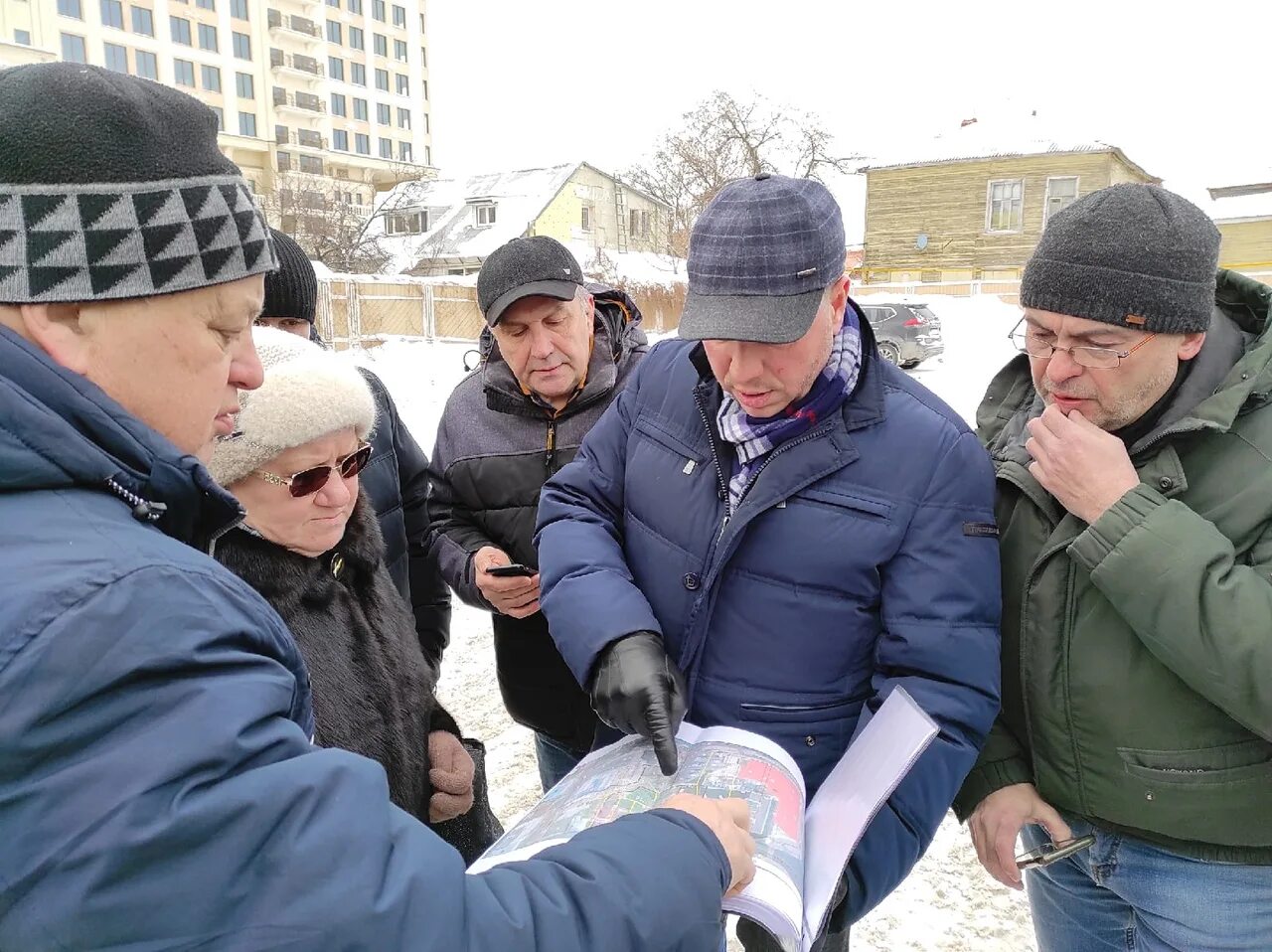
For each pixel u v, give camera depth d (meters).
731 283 1.39
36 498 0.78
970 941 2.38
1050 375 1.45
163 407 0.87
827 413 1.50
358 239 29.00
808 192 1.43
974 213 27.30
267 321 2.13
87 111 0.79
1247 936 1.47
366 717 1.50
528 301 2.19
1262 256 27.58
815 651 1.51
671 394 1.71
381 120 65.00
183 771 0.70
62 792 0.68
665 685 1.38
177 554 0.80
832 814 1.29
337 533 1.51
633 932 0.87
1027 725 1.59
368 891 0.74
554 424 2.36
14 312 0.81
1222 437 1.40
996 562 1.51
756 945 1.20
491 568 2.08
